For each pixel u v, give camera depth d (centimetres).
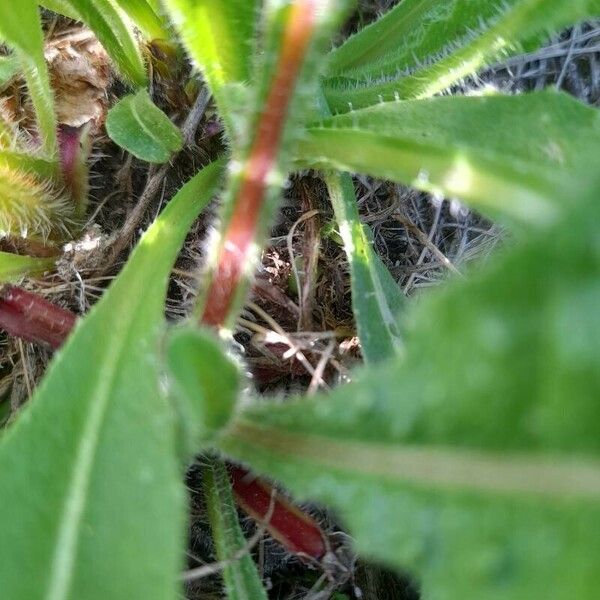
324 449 8
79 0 16
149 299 12
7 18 15
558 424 6
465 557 7
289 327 18
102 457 10
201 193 15
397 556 8
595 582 7
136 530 9
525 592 7
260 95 11
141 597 9
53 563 9
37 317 15
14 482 10
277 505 15
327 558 15
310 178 18
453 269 18
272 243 18
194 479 16
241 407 10
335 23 11
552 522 7
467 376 6
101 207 19
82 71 19
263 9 12
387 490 8
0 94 19
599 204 5
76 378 11
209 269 12
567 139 12
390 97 17
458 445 7
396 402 7
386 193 19
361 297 15
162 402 10
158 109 16
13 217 17
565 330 5
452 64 16
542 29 14
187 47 14
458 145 11
